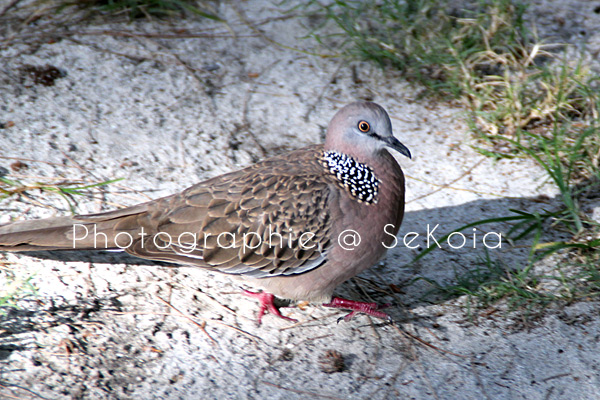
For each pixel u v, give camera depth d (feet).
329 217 24.62
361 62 41.32
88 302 26.00
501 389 23.70
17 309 24.91
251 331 26.02
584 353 24.99
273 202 24.63
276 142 35.37
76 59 39.01
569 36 43.21
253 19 44.04
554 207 32.32
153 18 43.29
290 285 25.62
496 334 26.03
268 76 39.91
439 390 23.71
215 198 24.98
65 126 34.53
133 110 36.27
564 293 27.55
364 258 25.34
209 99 37.73
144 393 22.85
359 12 42.27
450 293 27.99
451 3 44.47
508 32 41.29
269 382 23.79
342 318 27.02
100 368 23.47
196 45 41.50
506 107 36.78
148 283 27.48
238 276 25.96
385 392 23.58
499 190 33.35
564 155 34.86
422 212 32.07
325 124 36.88
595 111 35.88
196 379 23.62
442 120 37.70
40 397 21.98
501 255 29.91
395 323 26.63
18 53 38.58
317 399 23.22
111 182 30.66
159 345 24.82
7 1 42.50
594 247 29.19
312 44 42.55
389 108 38.22
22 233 24.93
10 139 33.17
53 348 23.79
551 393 23.52
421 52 40.19
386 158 25.72
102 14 42.96
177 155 33.91
